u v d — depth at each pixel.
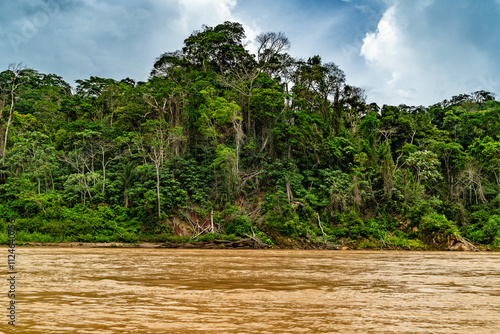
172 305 13.18
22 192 54.78
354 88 88.12
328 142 69.62
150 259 32.94
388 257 40.41
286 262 31.83
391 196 65.88
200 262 30.62
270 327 10.44
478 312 12.70
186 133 65.50
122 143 64.06
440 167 74.94
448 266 29.89
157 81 71.50
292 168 65.50
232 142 69.38
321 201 63.19
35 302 13.42
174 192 58.44
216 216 58.28
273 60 80.12
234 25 87.62
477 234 61.41
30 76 94.69
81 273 21.94
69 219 54.53
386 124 79.69
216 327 10.35
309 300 14.48
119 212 57.19
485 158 74.38
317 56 83.19
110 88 75.00
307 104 78.44
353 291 16.83
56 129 69.81
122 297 14.55
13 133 64.06
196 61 87.69
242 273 23.06
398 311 12.73
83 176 57.75
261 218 57.38
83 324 10.48
